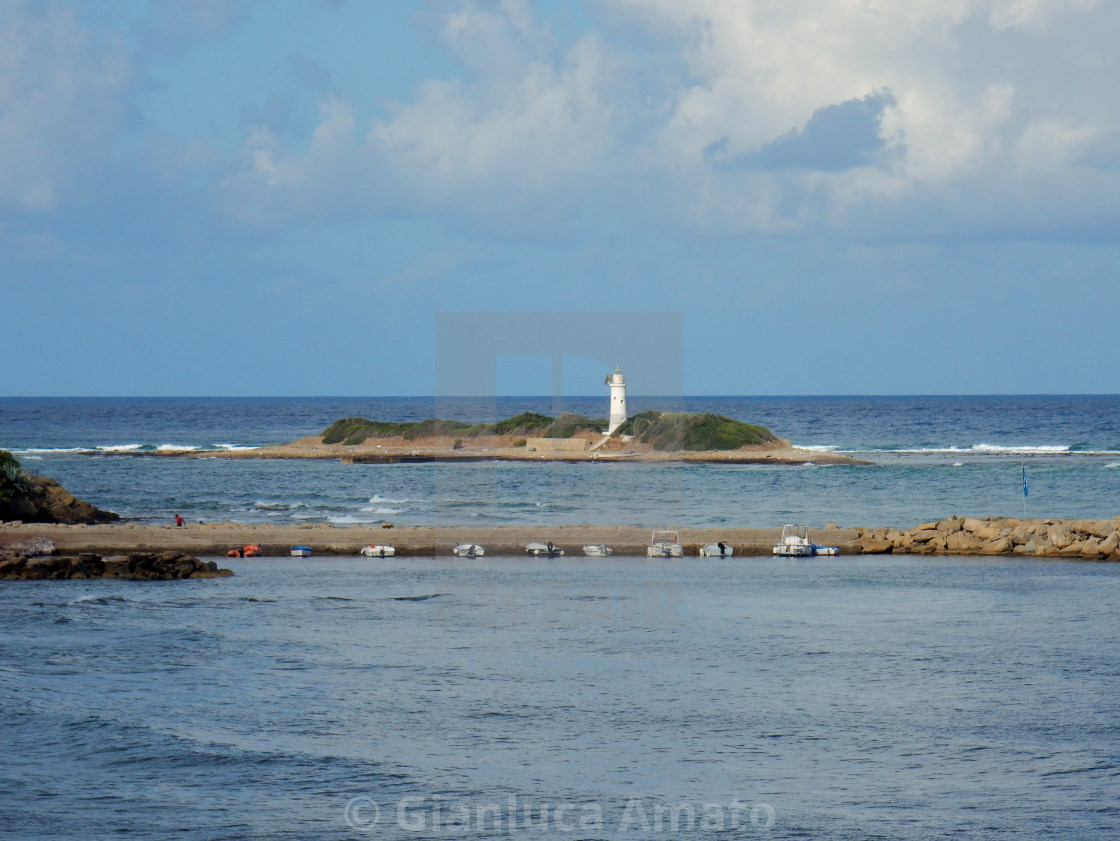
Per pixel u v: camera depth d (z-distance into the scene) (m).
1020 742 54.19
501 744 53.50
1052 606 92.19
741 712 58.75
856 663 70.06
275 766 50.69
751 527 152.00
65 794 47.56
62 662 70.44
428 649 72.44
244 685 64.25
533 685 63.31
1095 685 64.88
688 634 78.06
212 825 44.19
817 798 46.81
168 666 69.19
